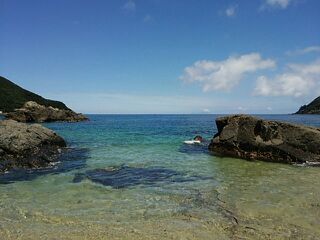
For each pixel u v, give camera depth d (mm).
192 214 12656
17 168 20938
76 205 13719
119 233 10805
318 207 13312
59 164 22688
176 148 31375
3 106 138875
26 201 14211
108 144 34156
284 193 15453
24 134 25766
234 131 28266
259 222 11781
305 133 25656
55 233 10789
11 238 10375
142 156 26453
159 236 10578
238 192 15719
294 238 10438
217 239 10375
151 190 16141
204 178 18875
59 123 89875
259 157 26484
